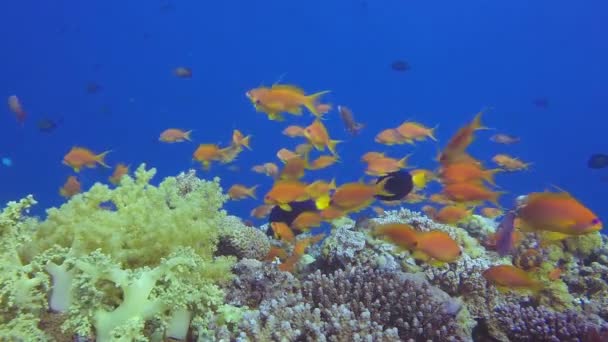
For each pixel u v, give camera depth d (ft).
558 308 2.43
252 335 1.42
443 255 1.81
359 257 2.42
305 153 3.80
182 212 1.80
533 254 2.86
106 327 1.33
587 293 2.83
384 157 2.98
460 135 2.23
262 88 2.59
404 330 1.74
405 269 2.43
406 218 3.05
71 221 1.72
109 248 1.61
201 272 1.80
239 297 1.87
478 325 2.11
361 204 2.29
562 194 1.56
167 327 1.42
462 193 2.13
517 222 1.92
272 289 1.91
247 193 3.89
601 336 1.88
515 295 2.47
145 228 1.66
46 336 1.38
